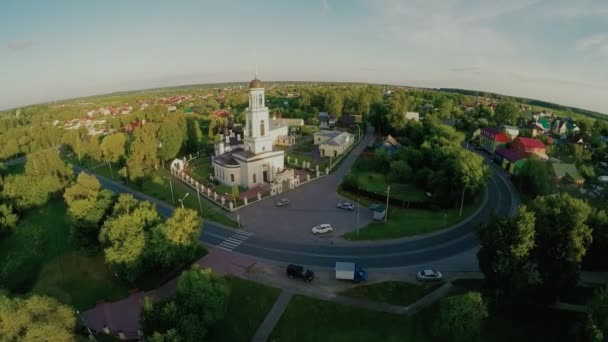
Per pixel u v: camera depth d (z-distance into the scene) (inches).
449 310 1444.4
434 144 4087.1
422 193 3272.6
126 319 1728.6
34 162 3604.8
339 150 4598.9
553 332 1565.0
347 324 1641.2
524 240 1568.7
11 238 2792.8
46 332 1223.5
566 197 1760.6
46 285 2094.0
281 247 2314.2
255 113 3422.7
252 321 1668.3
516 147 4670.3
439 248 2266.2
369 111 7263.8
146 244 1927.9
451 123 7519.7
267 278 1973.4
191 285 1503.4
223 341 1568.7
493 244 1635.1
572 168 3895.2
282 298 1806.1
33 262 2303.2
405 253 2210.9
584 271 1978.3
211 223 2679.6
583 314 1649.9
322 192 3292.3
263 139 3521.2
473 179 2859.3
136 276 1893.5
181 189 3489.2
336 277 1913.1
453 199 2866.6
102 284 2044.8
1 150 5826.8
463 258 2145.7
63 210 3257.9
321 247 2305.6
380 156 3971.5
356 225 2608.3
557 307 1700.3
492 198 3228.3
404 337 1560.0
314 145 5315.0
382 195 3048.7
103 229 2049.7
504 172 4170.8
